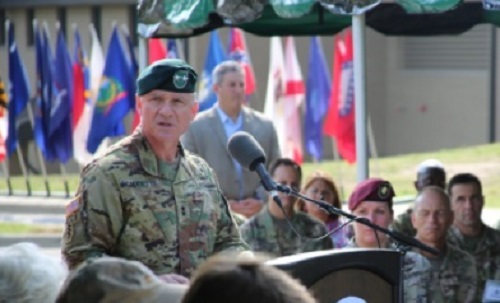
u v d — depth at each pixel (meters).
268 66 51.84
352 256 7.05
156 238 8.44
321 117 30.27
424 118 58.66
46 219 31.97
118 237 8.45
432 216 12.96
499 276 13.80
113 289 5.00
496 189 34.22
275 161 14.05
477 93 57.16
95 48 33.47
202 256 8.59
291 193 8.80
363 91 13.12
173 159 8.64
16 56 34.56
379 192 11.95
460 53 57.72
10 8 55.88
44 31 34.56
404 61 58.97
